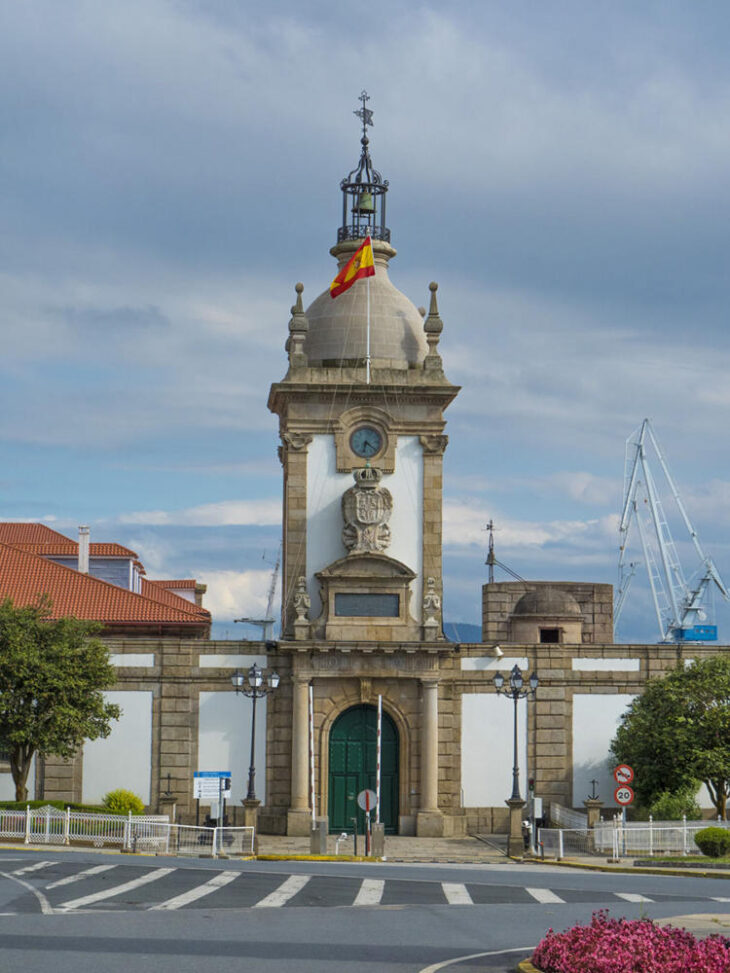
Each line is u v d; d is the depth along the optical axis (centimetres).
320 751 7112
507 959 2783
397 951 2881
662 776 7044
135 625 7456
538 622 8419
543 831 6419
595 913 3209
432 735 7112
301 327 7388
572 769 7331
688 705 6869
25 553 7925
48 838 5722
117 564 8975
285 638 7212
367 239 7238
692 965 2475
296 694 7100
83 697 6719
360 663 7112
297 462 7344
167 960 2678
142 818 5856
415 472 7369
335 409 7369
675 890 4344
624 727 7194
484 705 7325
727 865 5469
